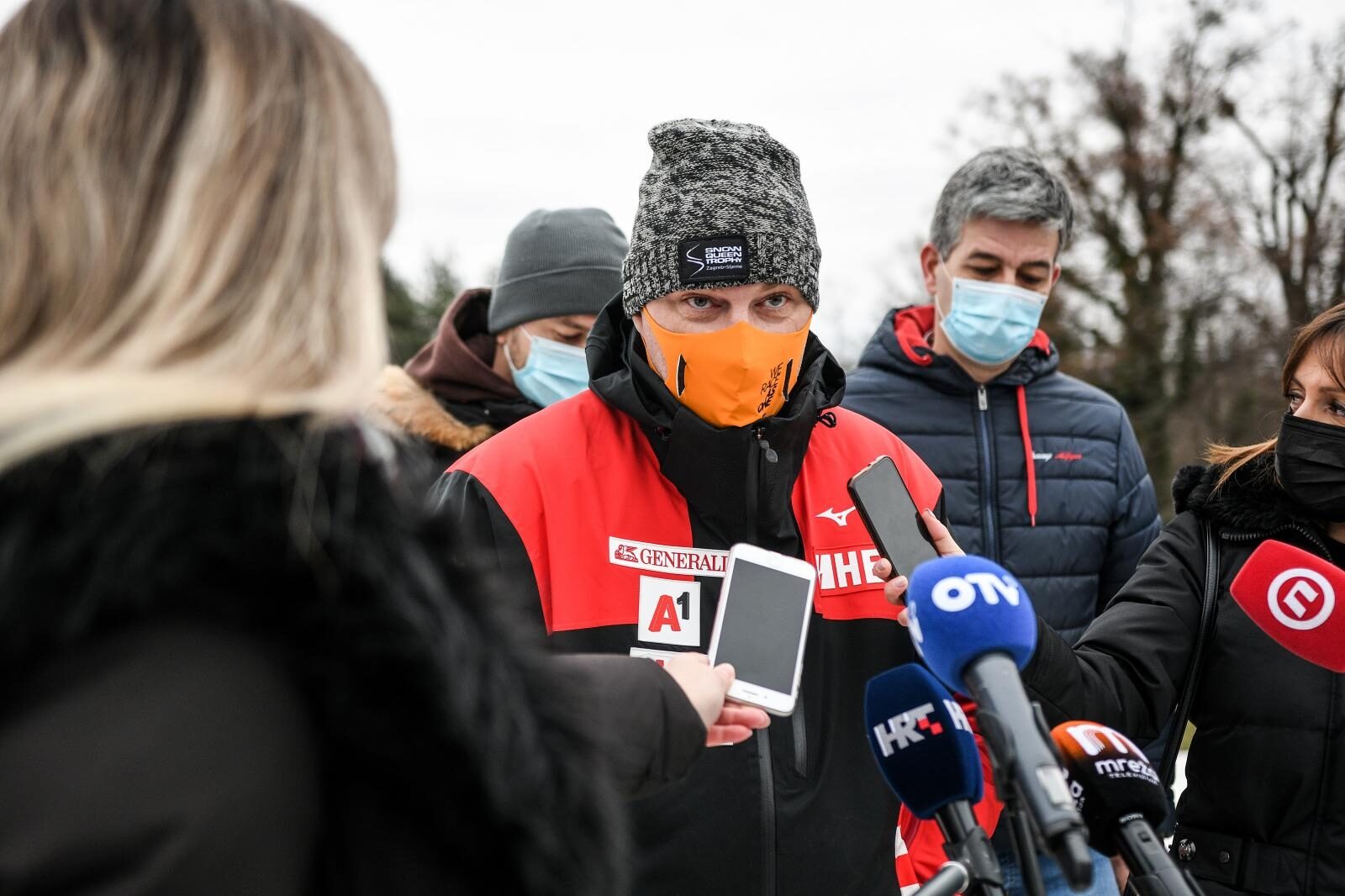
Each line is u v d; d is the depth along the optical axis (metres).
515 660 0.87
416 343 20.33
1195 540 2.19
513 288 3.40
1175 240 16.64
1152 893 1.37
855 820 2.01
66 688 0.70
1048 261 3.24
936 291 3.37
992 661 1.27
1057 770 1.15
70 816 0.68
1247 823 2.05
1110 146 17.55
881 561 1.97
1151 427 15.92
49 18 0.82
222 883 0.71
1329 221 16.84
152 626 0.72
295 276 0.81
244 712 0.73
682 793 1.92
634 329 2.23
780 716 1.99
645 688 1.32
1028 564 3.18
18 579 0.69
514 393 3.44
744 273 2.03
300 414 0.81
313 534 0.76
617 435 2.12
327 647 0.75
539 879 0.80
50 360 0.76
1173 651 2.08
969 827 1.39
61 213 0.77
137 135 0.79
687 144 2.12
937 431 3.27
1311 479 2.04
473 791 0.77
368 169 0.90
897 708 1.47
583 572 2.00
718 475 2.03
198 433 0.76
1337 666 1.98
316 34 0.88
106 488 0.72
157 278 0.77
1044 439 3.27
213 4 0.84
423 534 0.86
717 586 2.06
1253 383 16.12
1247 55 17.00
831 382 2.29
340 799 0.78
